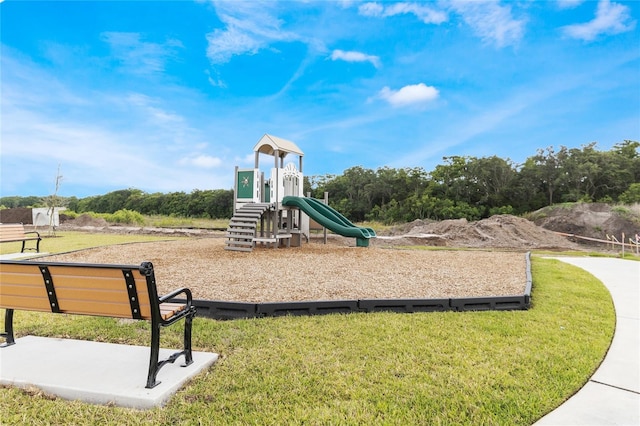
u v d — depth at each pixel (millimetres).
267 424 2041
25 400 2297
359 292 5051
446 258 8953
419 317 4043
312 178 38875
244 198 10477
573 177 27156
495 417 2146
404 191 32125
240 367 2754
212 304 4098
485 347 3182
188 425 2037
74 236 16453
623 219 16891
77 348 3104
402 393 2383
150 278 2387
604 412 2273
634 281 6559
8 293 2857
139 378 2514
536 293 5352
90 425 2037
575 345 3281
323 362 2842
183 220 30375
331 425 2029
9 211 29516
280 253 9102
